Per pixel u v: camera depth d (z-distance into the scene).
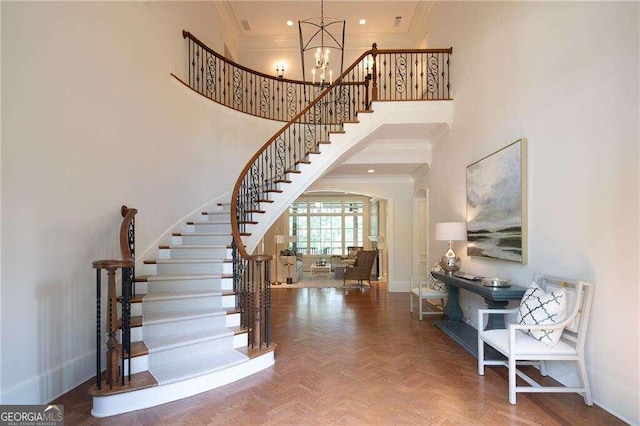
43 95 2.95
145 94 4.51
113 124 3.88
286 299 7.57
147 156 4.54
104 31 3.75
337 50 9.08
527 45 3.60
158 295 3.84
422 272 8.47
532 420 2.53
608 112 2.60
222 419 2.58
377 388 3.09
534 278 3.47
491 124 4.37
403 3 7.61
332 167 6.39
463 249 5.34
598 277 2.70
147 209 4.54
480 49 4.67
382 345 4.30
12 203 2.65
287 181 5.65
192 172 5.52
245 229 5.34
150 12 4.66
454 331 4.74
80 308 3.30
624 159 2.47
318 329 5.05
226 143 6.26
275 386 3.13
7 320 2.60
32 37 2.84
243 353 3.48
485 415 2.61
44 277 2.92
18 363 2.67
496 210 4.16
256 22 8.36
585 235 2.83
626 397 2.46
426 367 3.58
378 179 8.70
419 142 6.90
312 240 14.36
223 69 6.89
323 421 2.55
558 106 3.14
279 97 8.97
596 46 2.71
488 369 3.53
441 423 2.51
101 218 3.66
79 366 3.24
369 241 14.09
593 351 2.75
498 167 4.10
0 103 2.56
